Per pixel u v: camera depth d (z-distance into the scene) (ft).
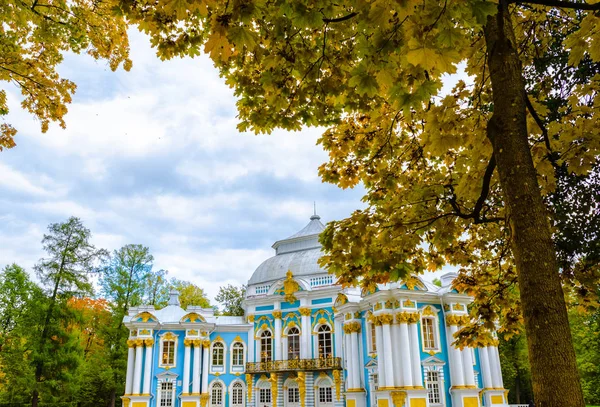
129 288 157.38
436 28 14.29
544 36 28.04
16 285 132.16
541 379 13.98
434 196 24.82
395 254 23.80
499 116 17.20
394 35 15.58
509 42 17.83
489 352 108.27
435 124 23.21
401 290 99.35
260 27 21.45
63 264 128.98
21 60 34.35
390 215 25.29
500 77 17.58
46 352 119.65
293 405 133.08
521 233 15.61
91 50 35.91
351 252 24.75
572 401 13.37
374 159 30.32
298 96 24.40
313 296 139.54
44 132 37.70
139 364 129.80
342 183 32.04
